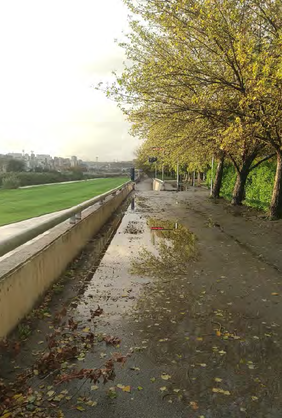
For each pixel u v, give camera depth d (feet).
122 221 48.98
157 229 41.22
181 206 70.85
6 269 13.20
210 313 15.56
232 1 31.17
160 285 19.60
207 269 23.09
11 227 42.68
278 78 27.63
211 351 12.07
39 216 56.44
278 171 44.11
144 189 149.48
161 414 8.83
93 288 18.94
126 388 9.88
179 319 14.84
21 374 10.49
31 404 9.14
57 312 15.37
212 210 60.03
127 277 21.17
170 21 32.55
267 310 15.93
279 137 38.91
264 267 23.53
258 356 11.75
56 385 10.00
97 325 14.12
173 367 11.02
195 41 34.22
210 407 9.11
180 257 26.58
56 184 197.26
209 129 45.65
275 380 10.34
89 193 121.49
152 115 42.01
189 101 39.78
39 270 16.38
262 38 35.55
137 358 11.54
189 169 95.20
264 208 52.90
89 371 10.57
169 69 33.14
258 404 9.24
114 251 28.68
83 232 29.35
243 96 32.01
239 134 33.32
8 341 12.19
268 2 32.42
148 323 14.39
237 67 33.09
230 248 29.86
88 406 9.10
